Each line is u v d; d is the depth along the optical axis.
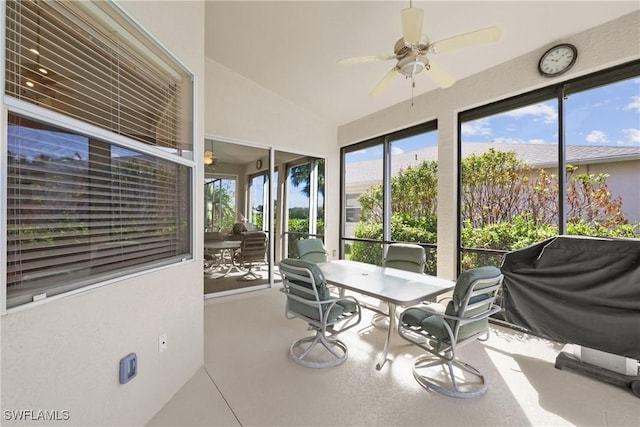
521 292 2.24
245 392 1.96
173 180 2.01
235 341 2.74
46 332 1.09
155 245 1.83
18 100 1.01
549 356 2.48
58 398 1.13
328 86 4.09
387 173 4.62
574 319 2.00
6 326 0.96
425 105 3.91
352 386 2.04
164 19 1.82
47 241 1.15
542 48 2.86
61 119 1.18
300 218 4.99
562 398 1.91
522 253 2.29
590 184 2.69
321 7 2.65
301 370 2.24
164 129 1.91
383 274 2.94
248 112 4.24
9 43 1.03
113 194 1.50
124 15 1.50
